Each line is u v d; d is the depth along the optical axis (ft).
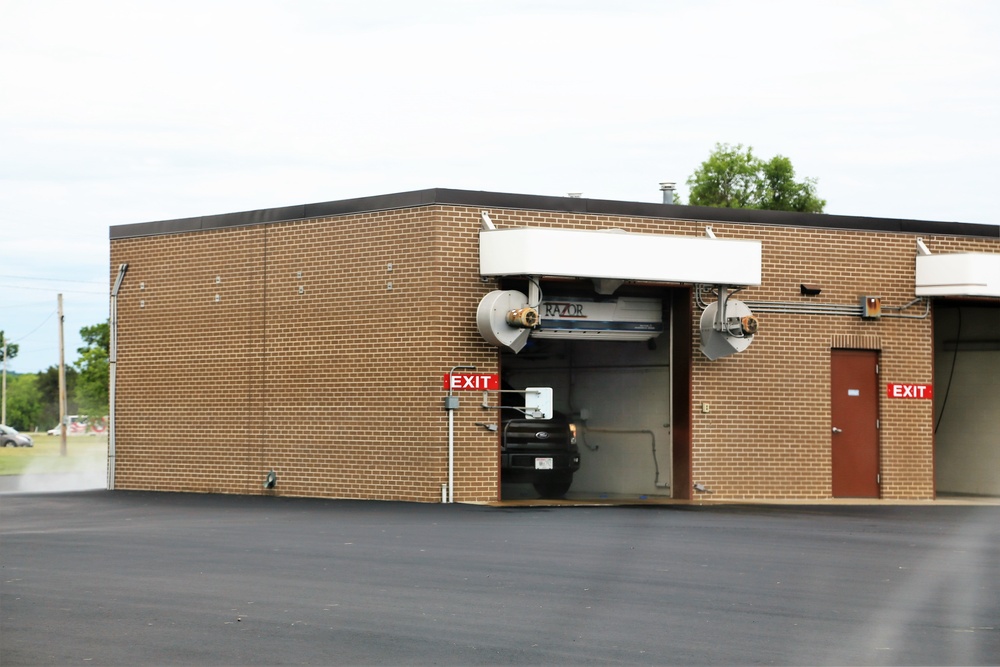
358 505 71.31
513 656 28.63
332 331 78.43
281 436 80.94
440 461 73.36
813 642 30.45
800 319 81.10
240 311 83.41
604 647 29.68
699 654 28.96
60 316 227.81
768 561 45.37
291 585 39.01
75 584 39.27
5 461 191.21
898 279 83.66
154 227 88.74
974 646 30.12
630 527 57.62
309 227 79.82
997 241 86.43
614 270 72.13
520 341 72.79
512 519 61.72
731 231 79.51
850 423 82.64
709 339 77.25
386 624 32.45
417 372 74.02
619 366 84.17
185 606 35.14
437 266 73.31
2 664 27.71
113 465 90.48
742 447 79.36
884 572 42.73
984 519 65.16
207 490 85.05
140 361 89.40
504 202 74.90
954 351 95.09
